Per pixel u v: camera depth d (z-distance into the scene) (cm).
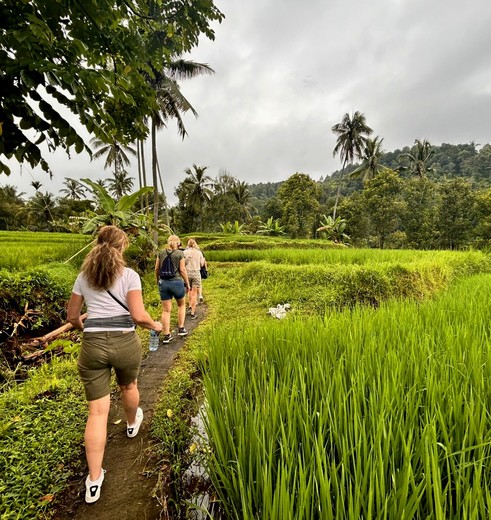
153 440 230
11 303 424
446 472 148
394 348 256
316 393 195
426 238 2722
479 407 157
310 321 357
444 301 439
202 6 371
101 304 191
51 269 569
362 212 3053
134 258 894
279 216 4562
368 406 187
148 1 370
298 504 122
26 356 375
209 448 192
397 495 121
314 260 1015
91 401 185
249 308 643
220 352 283
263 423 158
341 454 153
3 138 227
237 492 146
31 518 162
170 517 166
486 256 1059
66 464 204
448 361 230
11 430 230
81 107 253
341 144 3306
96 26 276
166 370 350
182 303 452
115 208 831
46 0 232
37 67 205
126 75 316
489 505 111
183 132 2162
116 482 191
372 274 670
